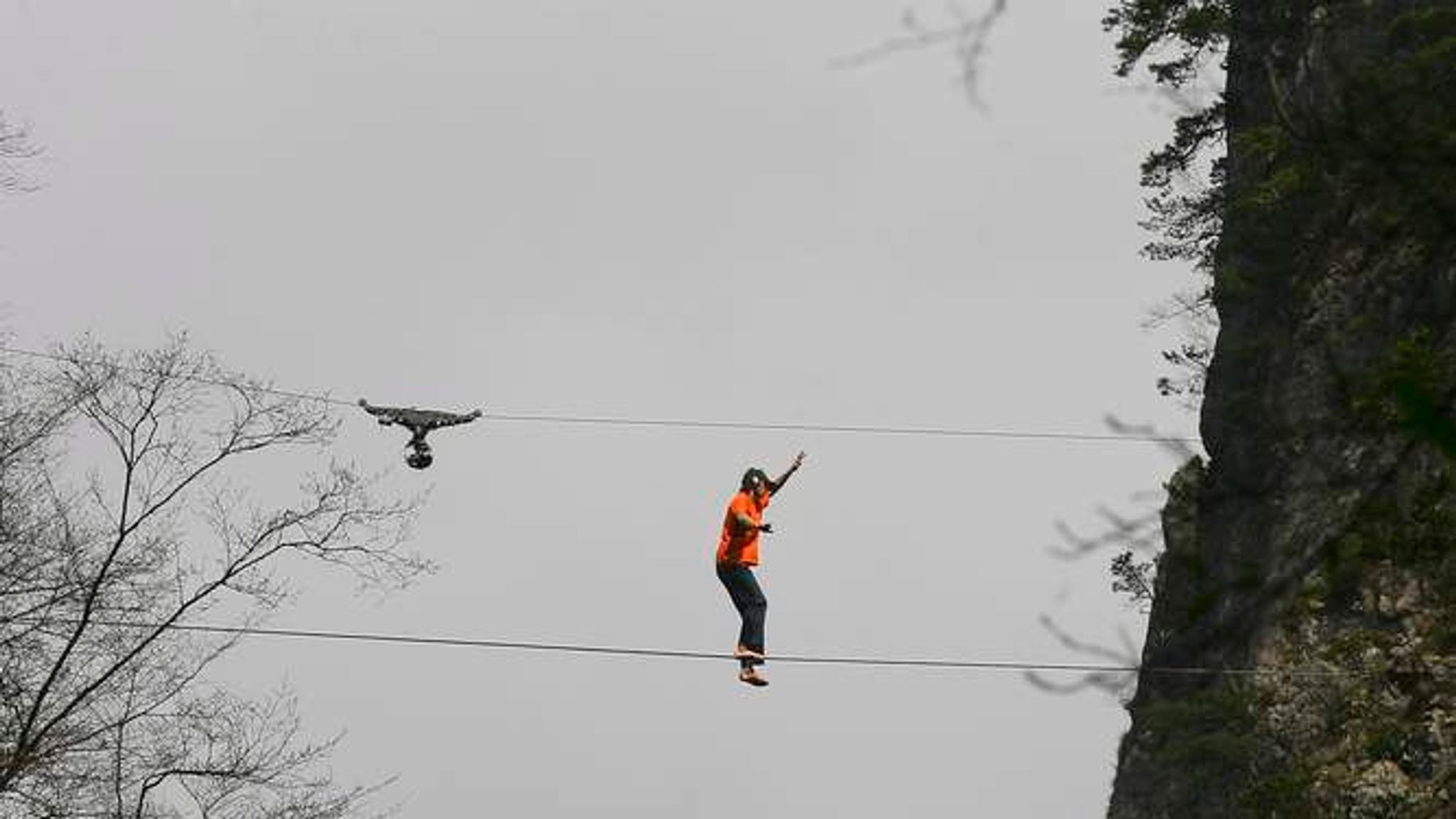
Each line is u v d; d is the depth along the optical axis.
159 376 75.44
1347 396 20.62
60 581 72.56
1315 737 53.28
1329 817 50.56
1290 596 20.09
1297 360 49.47
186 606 75.06
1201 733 67.94
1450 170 17.25
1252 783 65.44
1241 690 65.50
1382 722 50.16
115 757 73.31
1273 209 55.78
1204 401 75.56
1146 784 82.31
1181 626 20.31
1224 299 64.62
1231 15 48.25
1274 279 60.28
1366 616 54.47
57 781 71.94
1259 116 64.12
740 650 65.69
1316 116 18.02
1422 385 13.59
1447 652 28.80
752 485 66.56
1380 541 20.41
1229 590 20.38
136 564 73.81
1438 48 23.88
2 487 72.50
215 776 74.06
